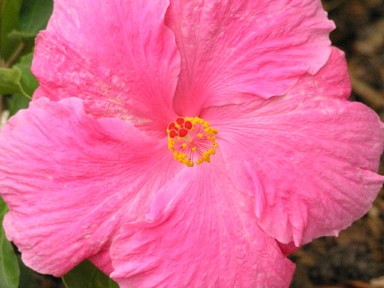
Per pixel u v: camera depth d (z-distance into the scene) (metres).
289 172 0.23
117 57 0.22
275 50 0.23
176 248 0.23
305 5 0.23
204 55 0.23
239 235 0.23
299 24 0.23
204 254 0.23
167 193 0.23
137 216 0.23
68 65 0.22
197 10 0.22
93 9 0.22
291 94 0.23
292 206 0.23
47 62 0.22
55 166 0.22
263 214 0.23
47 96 0.22
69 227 0.22
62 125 0.22
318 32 0.23
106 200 0.22
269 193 0.23
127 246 0.22
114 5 0.22
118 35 0.22
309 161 0.23
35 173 0.22
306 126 0.23
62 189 0.22
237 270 0.23
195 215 0.23
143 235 0.22
